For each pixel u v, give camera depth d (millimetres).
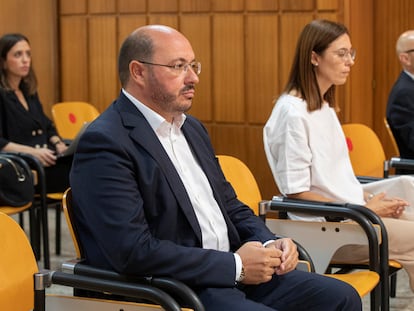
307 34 4121
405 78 6020
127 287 2719
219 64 7625
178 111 3102
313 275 3230
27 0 8188
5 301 2711
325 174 4105
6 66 6195
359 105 7516
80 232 2951
